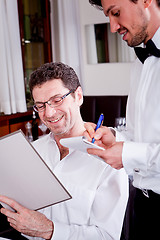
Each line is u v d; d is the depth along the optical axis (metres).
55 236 1.01
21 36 3.38
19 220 0.98
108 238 1.04
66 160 1.19
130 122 1.40
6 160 0.85
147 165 1.00
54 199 0.94
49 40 3.91
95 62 4.33
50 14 4.06
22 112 3.29
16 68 3.23
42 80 1.10
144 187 1.14
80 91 1.19
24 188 0.93
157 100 1.11
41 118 1.17
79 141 0.79
